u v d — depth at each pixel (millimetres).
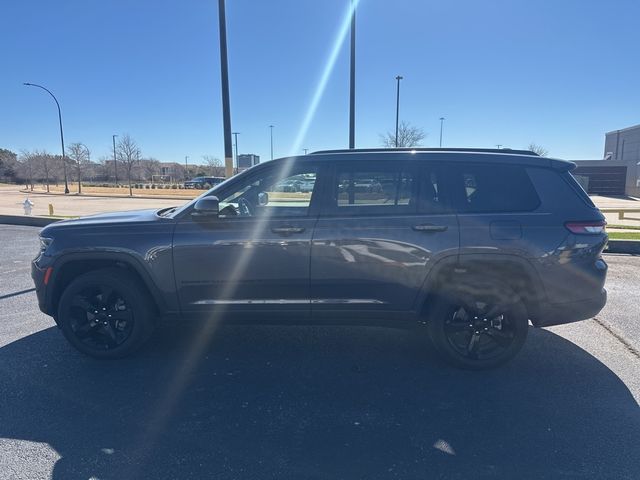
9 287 6797
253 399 3521
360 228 3859
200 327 5035
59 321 4203
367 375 3932
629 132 63219
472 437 3025
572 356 4320
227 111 11711
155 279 4016
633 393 3611
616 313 5578
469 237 3812
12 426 3141
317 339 4730
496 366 3984
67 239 4086
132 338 4129
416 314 3984
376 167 3957
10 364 4113
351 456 2832
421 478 2633
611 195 43969
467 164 3963
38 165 60281
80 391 3633
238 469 2711
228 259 3945
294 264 3916
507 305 3896
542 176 3949
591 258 3875
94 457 2812
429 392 3635
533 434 3061
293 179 4035
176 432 3080
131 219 4180
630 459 2795
